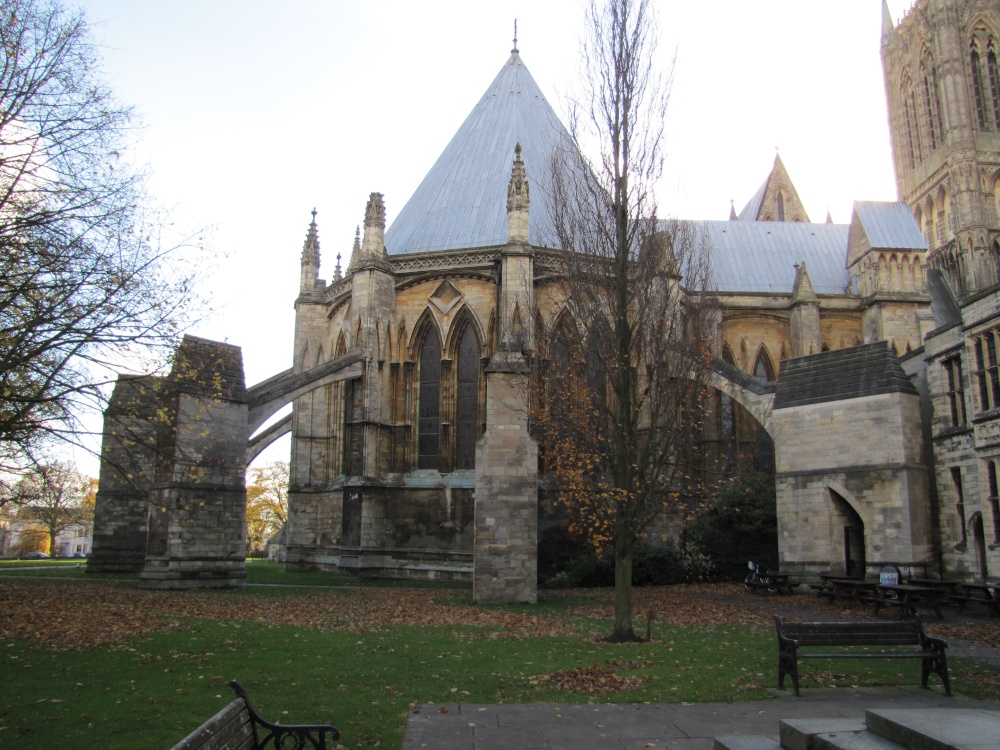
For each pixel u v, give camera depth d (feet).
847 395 132.26
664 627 87.40
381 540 161.58
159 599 110.32
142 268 75.97
